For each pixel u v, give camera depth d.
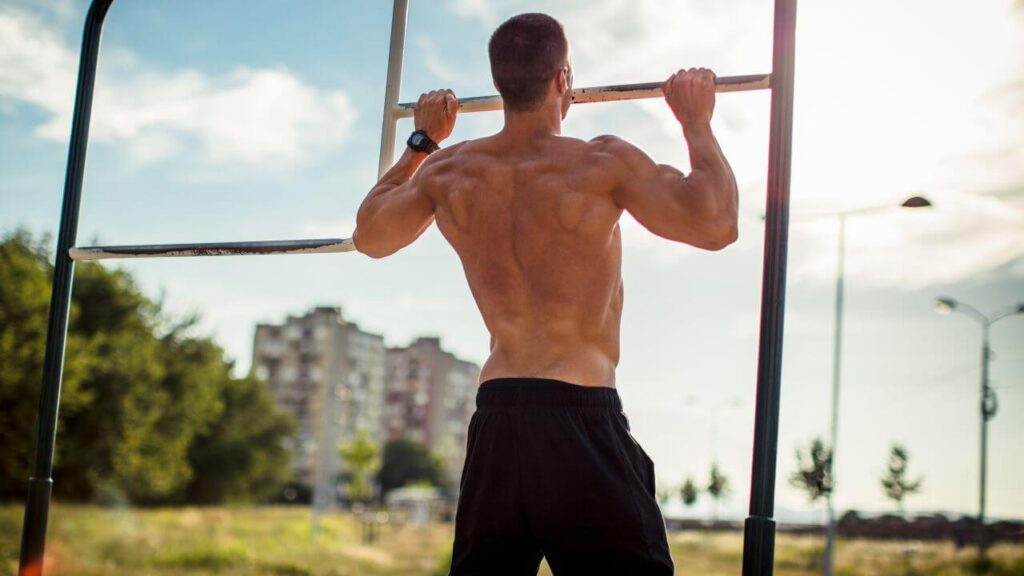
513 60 2.10
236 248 2.70
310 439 111.62
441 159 2.22
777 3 2.09
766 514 1.95
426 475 111.69
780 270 2.00
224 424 59.34
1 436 31.64
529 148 2.10
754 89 2.08
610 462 1.95
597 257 2.00
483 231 2.08
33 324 32.31
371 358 124.44
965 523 37.59
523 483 1.96
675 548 46.12
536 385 1.98
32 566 2.79
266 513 58.09
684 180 1.95
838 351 23.91
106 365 38.28
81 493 38.38
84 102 3.04
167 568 28.89
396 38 2.58
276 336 116.88
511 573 2.04
